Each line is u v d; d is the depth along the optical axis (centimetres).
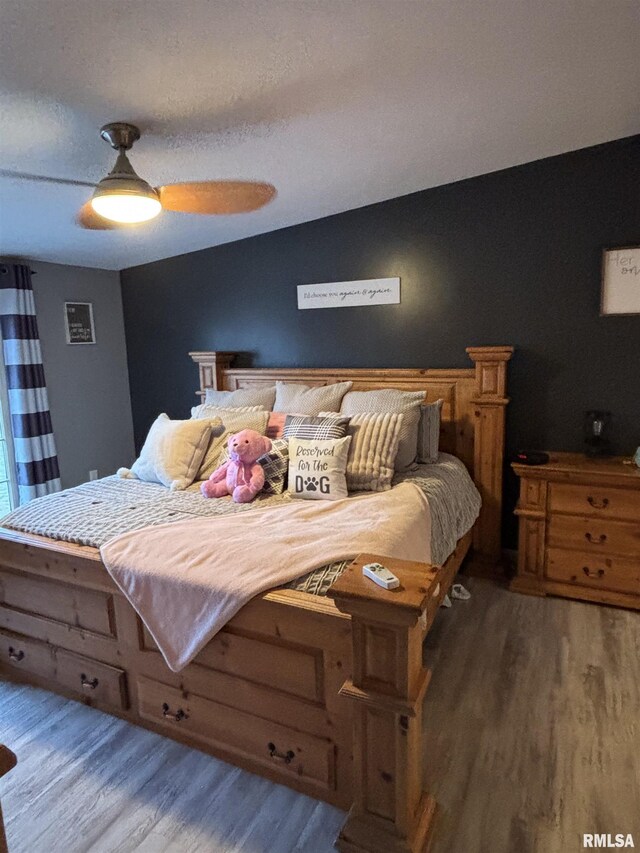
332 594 139
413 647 140
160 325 443
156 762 189
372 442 273
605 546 280
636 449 299
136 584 186
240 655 176
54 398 409
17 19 143
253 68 181
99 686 213
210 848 157
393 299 348
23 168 234
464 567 329
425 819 157
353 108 218
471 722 203
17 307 365
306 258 372
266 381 388
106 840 160
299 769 174
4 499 392
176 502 256
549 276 308
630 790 171
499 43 183
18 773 185
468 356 333
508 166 306
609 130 270
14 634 233
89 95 183
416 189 328
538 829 159
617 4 167
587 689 220
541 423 322
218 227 359
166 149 232
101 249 381
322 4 153
